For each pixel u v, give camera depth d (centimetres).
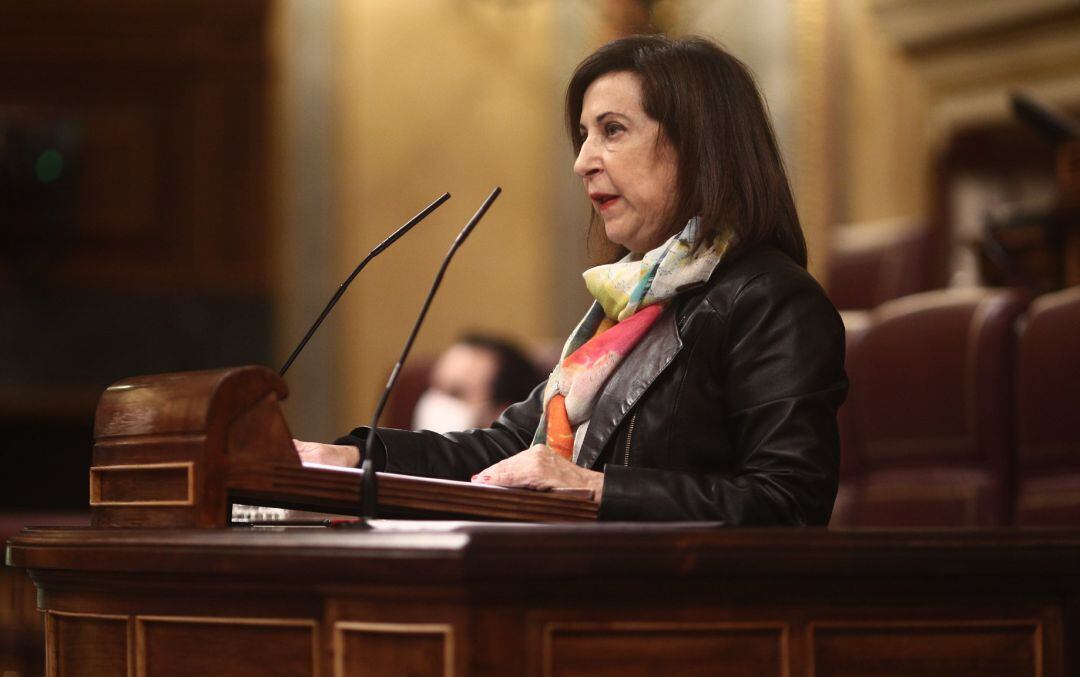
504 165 2878
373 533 548
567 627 555
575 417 784
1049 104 2392
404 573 534
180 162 2777
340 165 2819
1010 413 1287
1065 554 618
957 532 611
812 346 735
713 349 757
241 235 2791
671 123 794
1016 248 1725
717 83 798
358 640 554
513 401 1802
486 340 1820
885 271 2025
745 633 583
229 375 636
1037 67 2412
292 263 2791
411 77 2853
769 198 790
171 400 649
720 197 779
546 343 2853
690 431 752
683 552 562
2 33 2717
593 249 905
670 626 570
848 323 1513
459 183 2862
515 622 546
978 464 1303
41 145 2694
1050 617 626
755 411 726
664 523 628
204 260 2775
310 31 2816
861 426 1441
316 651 567
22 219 2709
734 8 2717
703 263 774
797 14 2675
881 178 2616
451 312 2850
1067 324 1158
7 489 2722
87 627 653
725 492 687
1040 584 625
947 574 601
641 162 798
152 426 652
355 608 555
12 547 686
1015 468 1284
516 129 2881
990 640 620
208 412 629
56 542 644
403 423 1925
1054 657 624
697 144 787
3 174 2681
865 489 1418
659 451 754
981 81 2492
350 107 2828
